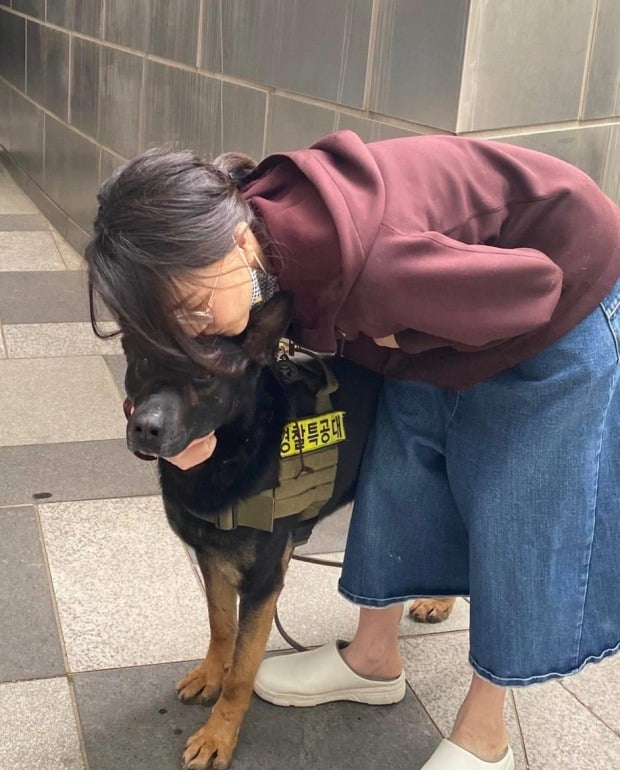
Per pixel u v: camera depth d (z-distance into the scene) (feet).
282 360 5.76
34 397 11.35
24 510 8.95
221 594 6.45
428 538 6.28
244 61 10.77
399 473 6.06
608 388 5.30
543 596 5.47
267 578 5.93
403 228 4.54
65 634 7.29
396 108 8.20
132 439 4.67
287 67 9.85
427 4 7.68
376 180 4.62
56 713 6.51
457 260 4.46
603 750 6.59
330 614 7.82
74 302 14.66
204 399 4.82
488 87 7.63
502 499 5.38
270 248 4.61
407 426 5.97
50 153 19.04
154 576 8.09
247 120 10.86
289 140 9.99
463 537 6.30
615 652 5.92
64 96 17.75
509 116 7.87
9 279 15.52
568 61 8.11
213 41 11.48
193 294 4.12
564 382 5.16
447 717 6.84
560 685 7.25
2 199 20.93
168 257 4.01
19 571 8.00
